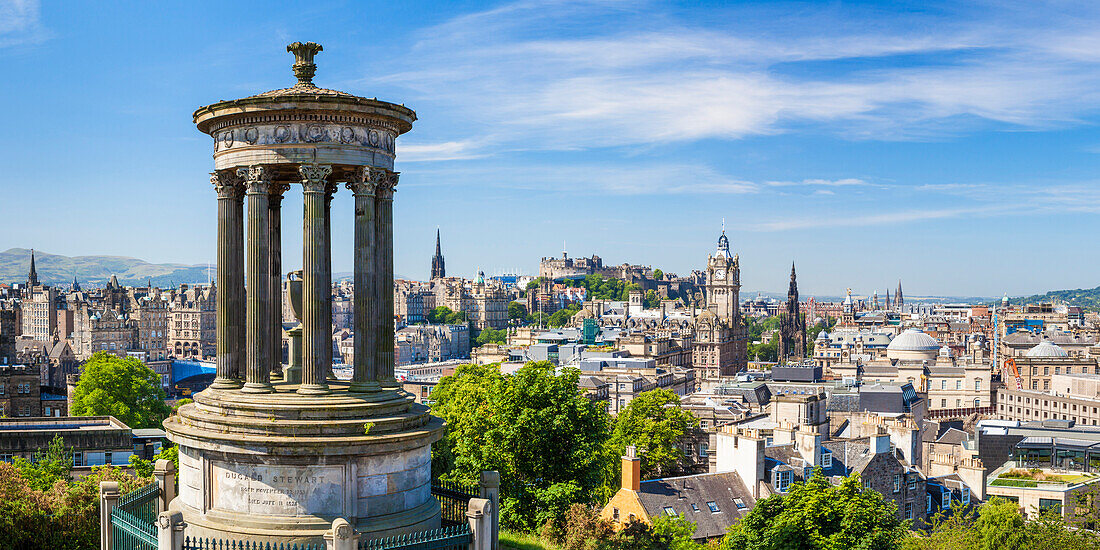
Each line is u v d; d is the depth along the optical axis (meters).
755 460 115.12
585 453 64.62
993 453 159.12
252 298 38.22
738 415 174.88
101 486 40.31
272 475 36.88
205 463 37.72
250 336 38.34
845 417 192.38
